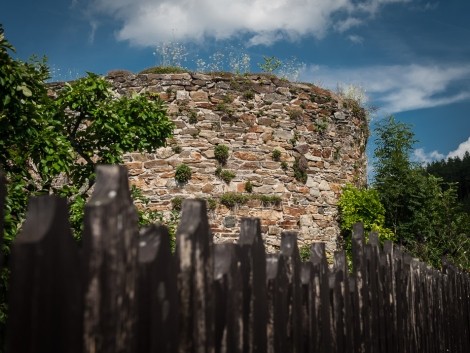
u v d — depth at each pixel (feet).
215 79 39.24
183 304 5.45
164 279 5.13
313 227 40.73
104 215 4.36
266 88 40.24
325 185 41.81
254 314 6.84
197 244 5.65
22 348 3.84
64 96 21.93
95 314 4.24
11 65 14.42
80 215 18.58
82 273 4.28
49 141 17.75
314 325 8.49
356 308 10.30
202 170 38.19
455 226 45.83
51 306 3.97
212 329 5.81
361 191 42.75
